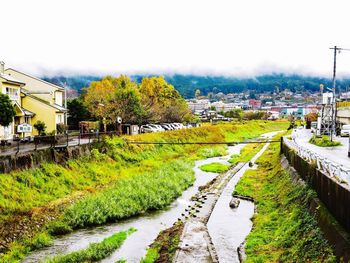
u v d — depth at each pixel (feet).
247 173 120.06
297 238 50.42
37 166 84.69
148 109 216.33
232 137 260.42
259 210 75.15
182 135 193.67
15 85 134.10
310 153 69.21
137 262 52.37
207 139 219.82
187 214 76.69
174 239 59.98
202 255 53.31
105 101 185.16
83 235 63.87
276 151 163.94
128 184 92.43
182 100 287.69
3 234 58.13
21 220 63.72
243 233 63.77
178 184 100.01
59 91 178.09
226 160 158.61
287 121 480.23
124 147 130.62
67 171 92.27
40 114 150.10
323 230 45.73
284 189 80.23
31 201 71.67
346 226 41.19
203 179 116.67
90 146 113.09
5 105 101.19
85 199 77.15
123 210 75.00
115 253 55.57
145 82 256.73
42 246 58.44
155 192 88.38
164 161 139.64
